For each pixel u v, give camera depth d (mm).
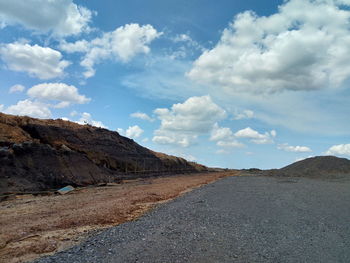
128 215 18531
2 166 34688
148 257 10078
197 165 130125
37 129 53500
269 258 9953
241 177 47562
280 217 15844
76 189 37125
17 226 16422
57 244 12406
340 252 10492
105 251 10867
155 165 88625
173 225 14352
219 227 13836
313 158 57062
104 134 76562
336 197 22906
